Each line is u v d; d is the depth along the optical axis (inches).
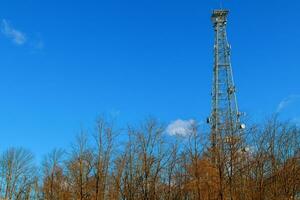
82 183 2213.3
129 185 2170.3
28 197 2743.6
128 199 2143.2
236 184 2068.2
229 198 2022.6
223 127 2139.5
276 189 2047.2
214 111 2605.8
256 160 2079.2
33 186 2755.9
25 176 2866.6
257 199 2001.7
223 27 3016.7
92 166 2234.3
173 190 2178.9
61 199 2342.5
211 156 2100.1
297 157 2112.5
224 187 2016.5
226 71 2854.3
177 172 2192.4
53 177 2492.6
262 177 2055.9
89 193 2201.0
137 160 2197.3
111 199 2202.3
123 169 2210.9
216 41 2962.6
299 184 2084.2
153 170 2162.9
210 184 2058.3
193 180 2101.4
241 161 2078.0
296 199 2082.9
